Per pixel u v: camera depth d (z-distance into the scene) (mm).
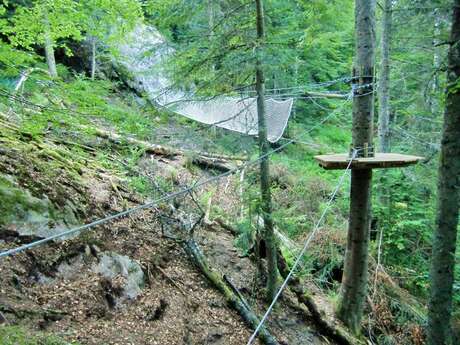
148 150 7051
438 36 4102
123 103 7227
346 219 7090
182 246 4707
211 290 4234
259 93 3924
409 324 5277
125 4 5105
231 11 3895
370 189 4441
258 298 4500
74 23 4859
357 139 4172
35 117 3236
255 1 3807
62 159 4855
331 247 6000
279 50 3600
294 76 4734
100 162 5641
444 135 3812
